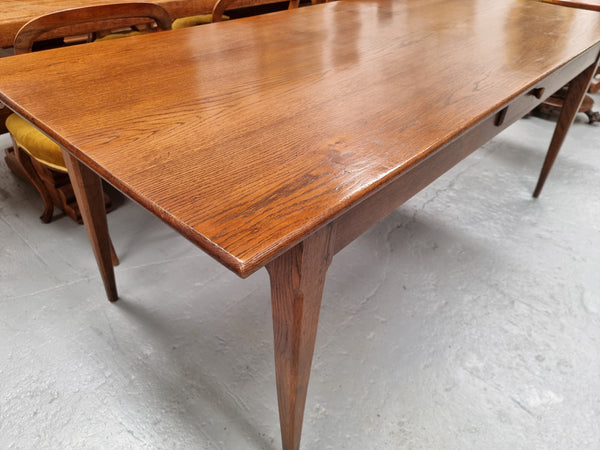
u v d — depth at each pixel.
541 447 1.10
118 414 1.14
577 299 1.54
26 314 1.40
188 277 1.58
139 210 1.93
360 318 1.44
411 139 0.75
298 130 0.77
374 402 1.19
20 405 1.15
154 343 1.33
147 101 0.86
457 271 1.65
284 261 0.67
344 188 0.61
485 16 1.64
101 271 1.37
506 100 0.92
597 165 2.38
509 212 1.99
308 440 1.10
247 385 1.23
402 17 1.60
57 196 1.81
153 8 1.40
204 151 0.69
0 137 2.41
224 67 1.06
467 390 1.23
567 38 1.38
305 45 1.25
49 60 1.07
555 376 1.27
